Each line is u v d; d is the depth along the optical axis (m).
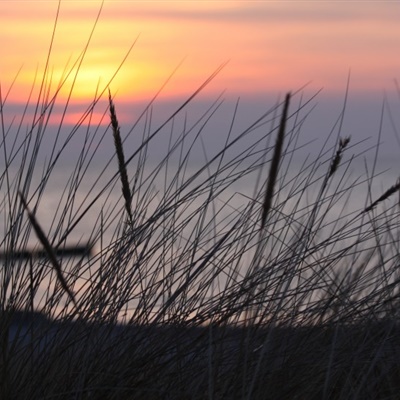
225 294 6.82
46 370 6.25
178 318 6.62
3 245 6.54
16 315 6.42
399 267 7.30
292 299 7.16
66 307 6.56
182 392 6.20
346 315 6.82
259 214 7.05
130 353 6.36
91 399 6.17
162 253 6.99
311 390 6.39
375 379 6.71
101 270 6.71
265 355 6.38
